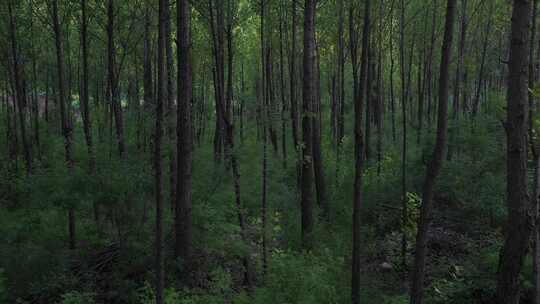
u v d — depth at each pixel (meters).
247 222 13.15
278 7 18.44
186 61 10.20
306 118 12.17
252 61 27.66
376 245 12.13
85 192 10.07
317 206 13.70
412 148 19.02
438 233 12.69
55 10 13.69
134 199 10.63
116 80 16.14
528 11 5.32
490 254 9.41
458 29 23.38
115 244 11.20
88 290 9.59
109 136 12.20
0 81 23.77
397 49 22.55
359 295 8.23
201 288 9.73
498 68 29.09
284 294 7.39
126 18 16.52
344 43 19.78
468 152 15.87
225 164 13.91
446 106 5.90
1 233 11.27
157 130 6.61
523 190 5.64
